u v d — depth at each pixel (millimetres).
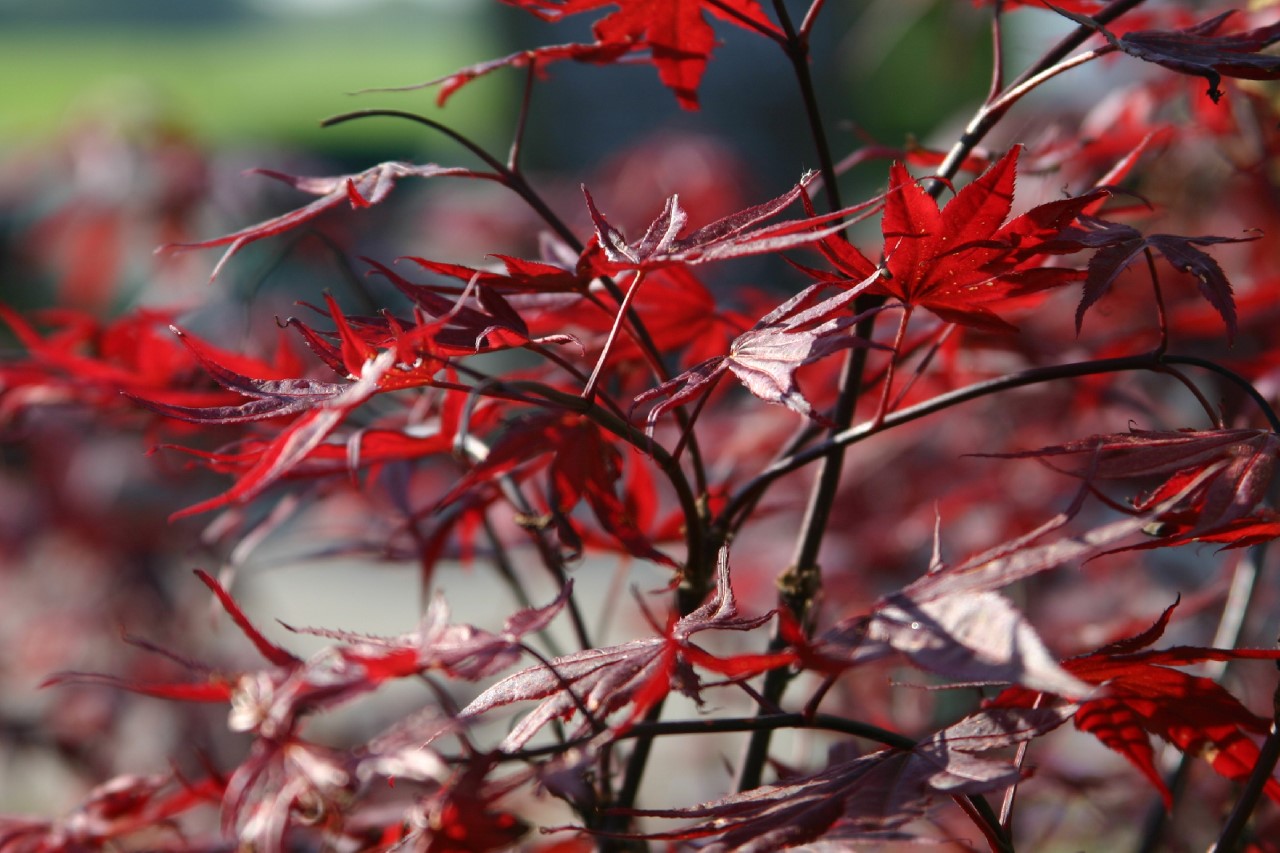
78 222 1957
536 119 3051
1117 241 891
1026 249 881
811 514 962
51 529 1817
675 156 2102
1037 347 1119
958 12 1681
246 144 2240
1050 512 1423
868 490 1554
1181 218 1331
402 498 1016
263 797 825
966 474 1488
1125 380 1425
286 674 834
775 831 848
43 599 1872
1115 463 869
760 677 972
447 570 3045
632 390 1030
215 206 1934
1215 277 883
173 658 843
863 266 892
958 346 1041
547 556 998
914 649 830
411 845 862
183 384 1030
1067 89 1366
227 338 1622
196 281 1856
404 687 1721
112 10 11180
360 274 1886
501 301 895
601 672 858
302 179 938
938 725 1241
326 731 1585
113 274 2008
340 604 3266
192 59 10805
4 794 2012
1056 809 1238
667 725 866
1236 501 860
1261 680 1320
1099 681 884
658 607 1764
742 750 984
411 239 2061
